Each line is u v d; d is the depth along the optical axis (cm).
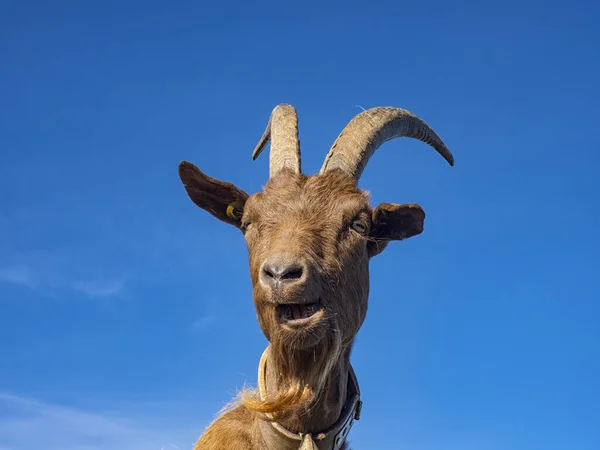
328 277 144
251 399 143
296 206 150
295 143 169
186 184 165
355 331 150
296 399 141
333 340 143
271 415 143
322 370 142
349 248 149
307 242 144
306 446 144
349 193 154
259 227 151
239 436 155
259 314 147
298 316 141
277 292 137
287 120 174
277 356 143
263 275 139
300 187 153
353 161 168
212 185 164
